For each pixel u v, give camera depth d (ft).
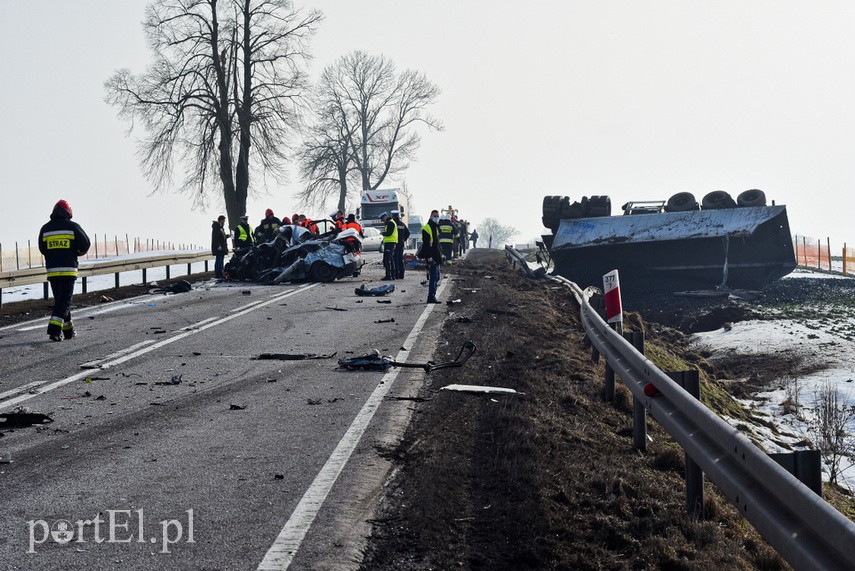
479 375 34.71
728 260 96.27
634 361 25.11
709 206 97.50
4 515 18.39
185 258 92.79
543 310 57.98
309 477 21.13
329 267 83.20
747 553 18.20
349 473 21.43
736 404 45.85
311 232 85.97
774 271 95.71
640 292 97.86
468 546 17.07
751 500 14.70
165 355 40.01
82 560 15.98
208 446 24.03
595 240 98.58
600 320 33.65
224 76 154.10
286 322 52.39
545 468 22.18
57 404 29.45
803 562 12.36
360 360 36.86
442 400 29.94
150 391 31.78
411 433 25.54
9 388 32.19
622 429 28.37
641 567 16.55
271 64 157.79
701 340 71.92
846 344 61.93
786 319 75.87
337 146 248.11
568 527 18.20
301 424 26.58
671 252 98.02
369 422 26.76
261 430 25.86
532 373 34.60
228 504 19.15
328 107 250.78
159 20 151.43
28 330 48.80
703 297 91.91
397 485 20.58
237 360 38.70
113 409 28.71
